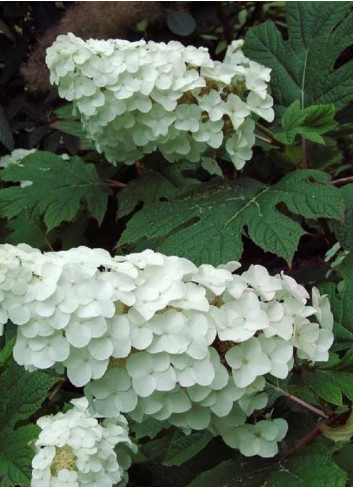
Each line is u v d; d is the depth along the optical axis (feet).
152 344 1.90
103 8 3.96
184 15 4.21
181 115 2.89
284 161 3.38
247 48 3.40
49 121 4.61
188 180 3.32
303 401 2.28
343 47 3.15
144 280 1.95
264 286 2.01
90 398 1.98
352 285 2.37
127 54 2.88
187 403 1.95
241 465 2.17
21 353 1.93
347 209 2.88
